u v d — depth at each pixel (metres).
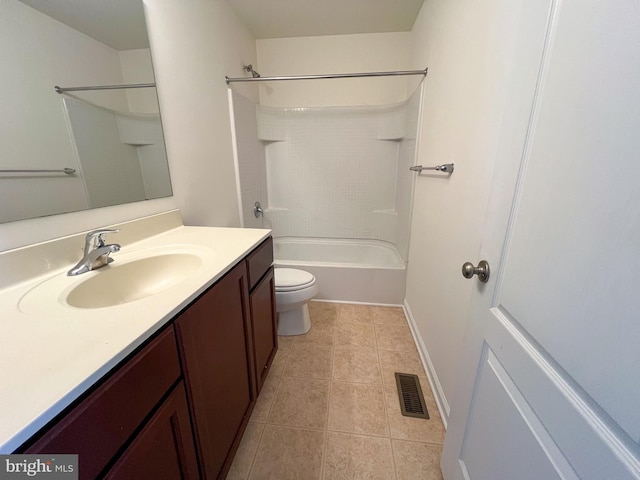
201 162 1.55
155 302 0.64
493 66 0.86
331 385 1.46
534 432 0.51
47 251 0.80
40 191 0.80
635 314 0.33
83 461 0.42
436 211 1.44
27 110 0.76
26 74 0.75
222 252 0.99
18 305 0.63
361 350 1.73
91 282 0.80
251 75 2.26
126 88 1.06
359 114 2.56
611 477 0.36
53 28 0.81
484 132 0.92
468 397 0.81
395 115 2.46
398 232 2.55
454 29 1.24
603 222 0.38
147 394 0.55
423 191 1.74
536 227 0.53
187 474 0.70
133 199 1.12
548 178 0.50
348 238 2.93
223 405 0.90
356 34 2.39
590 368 0.40
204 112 1.56
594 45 0.40
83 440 0.42
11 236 0.74
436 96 1.52
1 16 0.69
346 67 2.48
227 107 1.86
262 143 2.68
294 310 1.86
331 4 1.91
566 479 0.43
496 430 0.65
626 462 0.34
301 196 2.86
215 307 0.83
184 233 1.25
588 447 0.40
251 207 2.28
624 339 0.35
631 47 0.34
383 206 2.77
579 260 0.42
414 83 2.14
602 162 0.38
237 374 1.02
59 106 0.84
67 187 0.87
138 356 0.52
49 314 0.59
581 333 0.42
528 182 0.56
